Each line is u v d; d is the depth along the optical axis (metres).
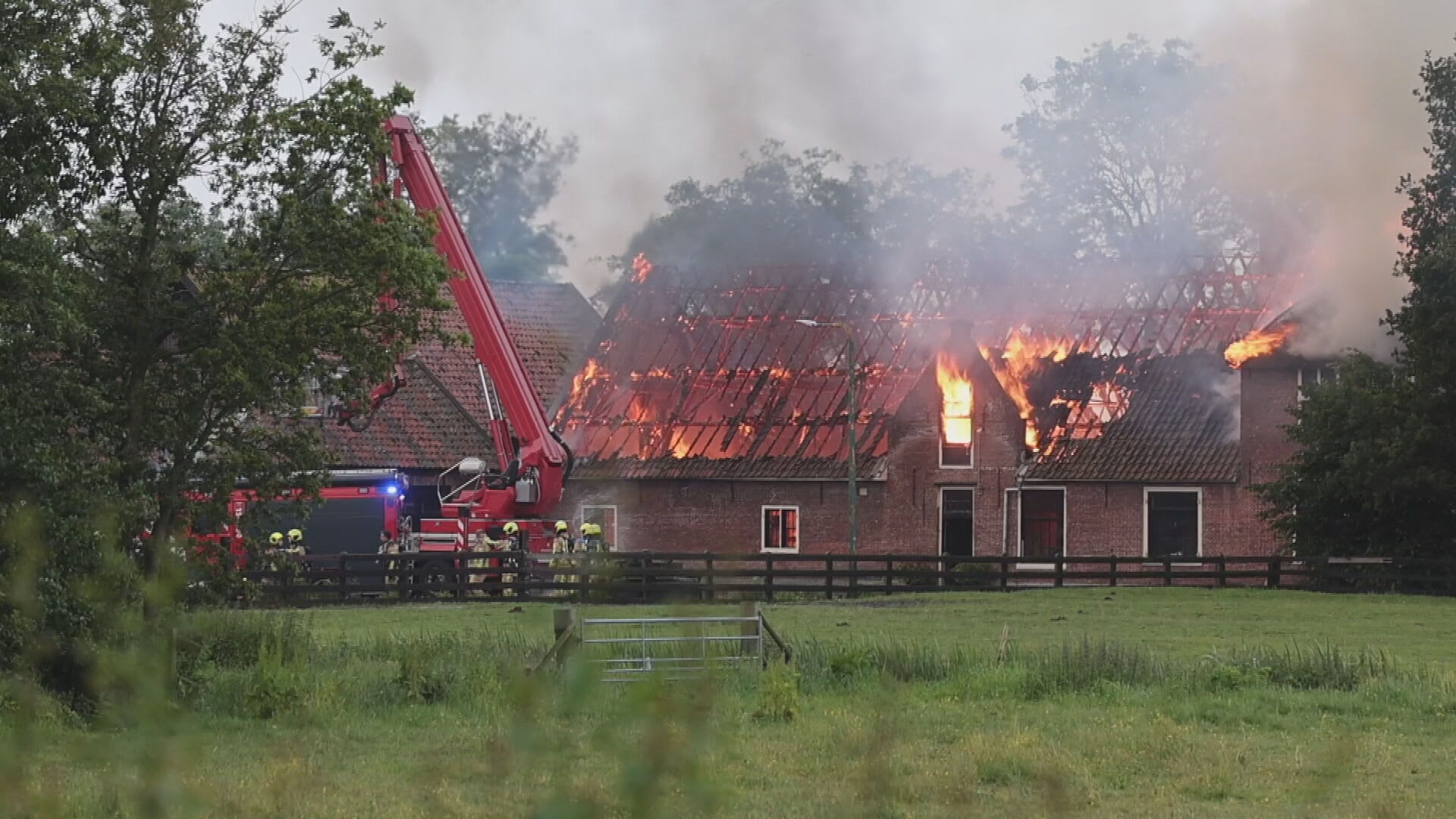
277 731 29.44
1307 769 25.72
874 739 25.42
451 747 27.23
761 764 25.34
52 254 34.94
